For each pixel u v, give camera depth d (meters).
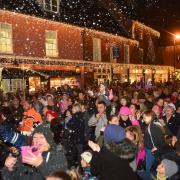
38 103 12.51
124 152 4.37
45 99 12.83
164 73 42.81
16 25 20.03
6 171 4.84
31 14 20.28
